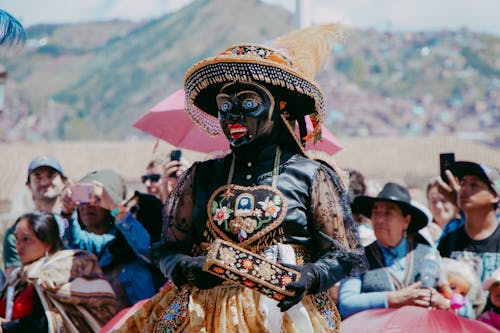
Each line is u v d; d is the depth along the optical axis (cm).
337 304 759
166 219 527
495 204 816
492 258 807
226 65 497
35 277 737
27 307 741
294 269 474
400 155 8894
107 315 749
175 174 866
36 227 750
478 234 820
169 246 523
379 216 773
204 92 533
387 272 763
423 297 731
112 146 8469
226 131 507
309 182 502
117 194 833
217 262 464
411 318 658
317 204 501
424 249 780
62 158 8394
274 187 498
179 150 873
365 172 8588
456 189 844
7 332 727
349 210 513
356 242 511
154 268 820
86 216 841
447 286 763
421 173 8631
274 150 509
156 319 519
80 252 761
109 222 842
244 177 504
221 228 497
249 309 487
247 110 498
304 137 538
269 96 502
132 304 809
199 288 493
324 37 542
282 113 515
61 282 740
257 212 493
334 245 499
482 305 765
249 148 507
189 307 493
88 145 8538
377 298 739
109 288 759
